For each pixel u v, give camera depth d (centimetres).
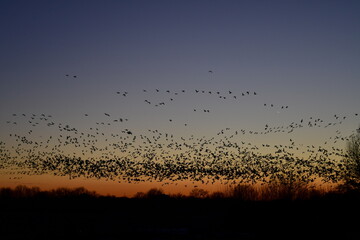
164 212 8000
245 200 6825
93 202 9444
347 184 6519
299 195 6562
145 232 5512
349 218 5412
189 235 5159
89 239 4966
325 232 4931
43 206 9181
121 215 7881
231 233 5266
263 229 5388
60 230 5878
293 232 5075
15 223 6625
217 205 7650
